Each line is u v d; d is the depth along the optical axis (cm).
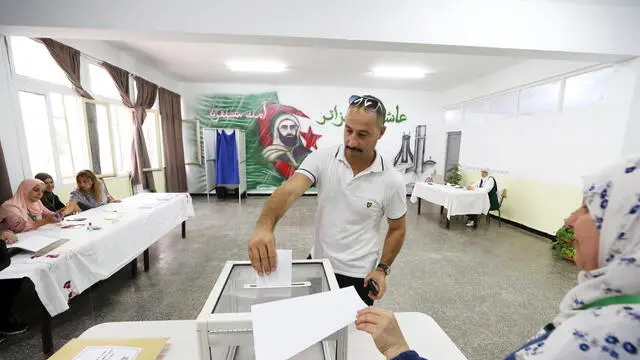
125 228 210
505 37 234
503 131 461
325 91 629
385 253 106
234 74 528
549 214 376
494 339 178
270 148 638
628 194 37
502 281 253
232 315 53
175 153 549
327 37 223
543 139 388
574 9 235
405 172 669
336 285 66
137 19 209
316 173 98
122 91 392
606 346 33
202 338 52
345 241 99
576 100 348
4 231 170
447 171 596
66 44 304
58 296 146
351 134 84
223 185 605
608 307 36
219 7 215
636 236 35
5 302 166
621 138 295
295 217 456
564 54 249
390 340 49
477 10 229
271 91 619
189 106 607
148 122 496
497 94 478
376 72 497
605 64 307
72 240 173
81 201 259
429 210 529
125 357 71
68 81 316
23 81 260
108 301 213
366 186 96
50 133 292
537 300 222
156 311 202
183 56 419
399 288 239
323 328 52
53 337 171
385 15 225
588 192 43
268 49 385
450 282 250
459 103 584
